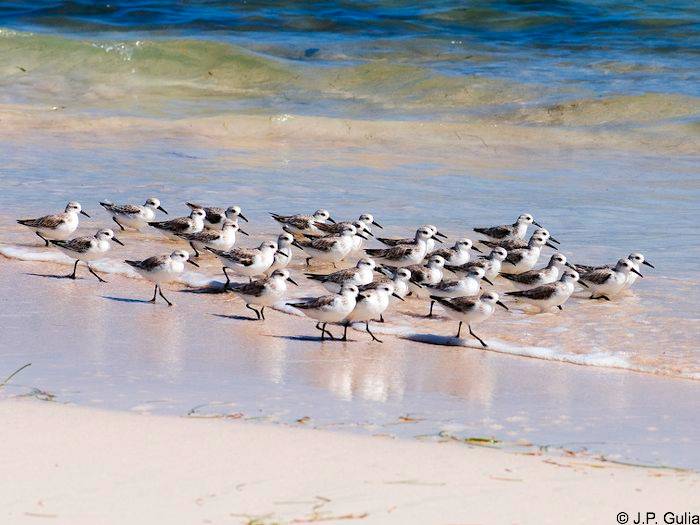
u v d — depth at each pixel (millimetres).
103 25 45062
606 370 13180
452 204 23547
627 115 32281
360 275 16047
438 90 35500
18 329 14211
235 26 44656
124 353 13172
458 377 12695
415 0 47250
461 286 15828
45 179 24750
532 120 32438
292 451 9422
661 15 44438
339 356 13531
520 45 40938
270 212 22297
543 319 15539
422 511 8234
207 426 10062
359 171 26859
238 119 31891
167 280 16094
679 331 14812
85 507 8094
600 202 23891
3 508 8039
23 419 10023
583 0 46906
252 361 13102
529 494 8672
